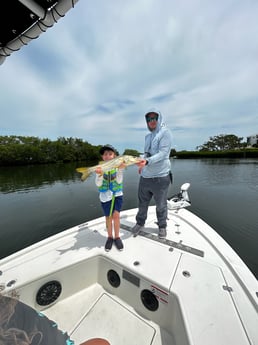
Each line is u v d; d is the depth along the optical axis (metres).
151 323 1.61
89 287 2.02
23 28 1.62
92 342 1.12
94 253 2.00
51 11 1.46
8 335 0.79
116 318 1.67
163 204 2.36
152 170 2.32
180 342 1.28
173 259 1.87
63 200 9.91
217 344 1.05
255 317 1.21
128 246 2.14
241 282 1.49
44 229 6.28
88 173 2.20
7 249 5.05
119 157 2.14
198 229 2.46
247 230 5.39
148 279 1.60
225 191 10.17
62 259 1.91
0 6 1.36
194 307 1.30
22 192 12.23
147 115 2.39
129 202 8.96
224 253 1.89
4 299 0.94
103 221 2.81
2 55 1.96
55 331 0.94
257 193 9.52
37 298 1.69
